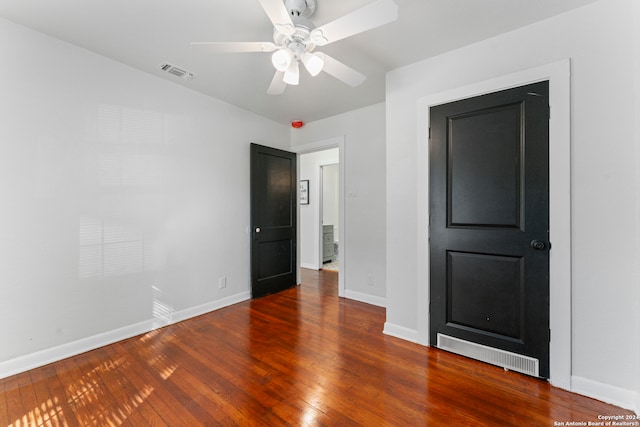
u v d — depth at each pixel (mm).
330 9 1694
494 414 1536
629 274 1567
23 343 1925
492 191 2025
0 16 1811
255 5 1697
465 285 2145
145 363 2037
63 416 1518
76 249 2158
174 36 2020
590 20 1672
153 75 2609
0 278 1840
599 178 1652
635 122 1550
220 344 2334
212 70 2521
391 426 1454
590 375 1673
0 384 1778
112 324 2354
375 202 3377
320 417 1515
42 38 1994
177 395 1688
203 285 3031
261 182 3623
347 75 1851
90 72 2223
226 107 3268
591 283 1675
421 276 2340
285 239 3984
